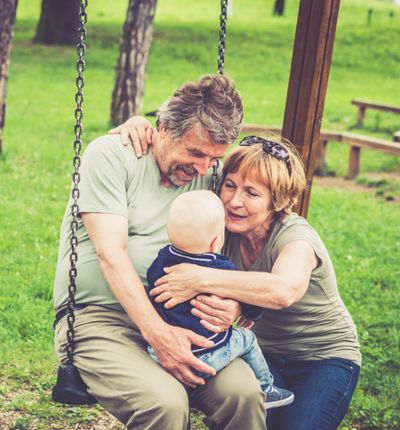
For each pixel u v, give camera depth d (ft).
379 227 21.75
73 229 7.50
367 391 11.64
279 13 97.04
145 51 34.86
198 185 8.64
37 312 13.73
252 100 48.52
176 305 7.50
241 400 7.30
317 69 9.68
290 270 7.76
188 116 7.40
